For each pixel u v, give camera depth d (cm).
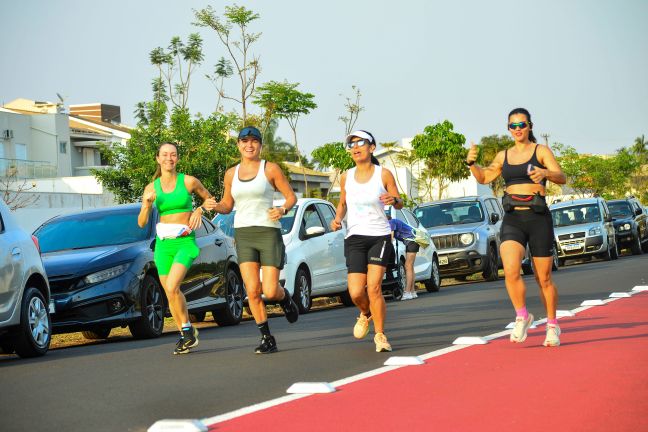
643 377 1192
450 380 1248
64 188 9225
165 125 4869
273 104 5266
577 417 969
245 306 3145
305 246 2984
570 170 12131
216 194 4794
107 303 2138
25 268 1889
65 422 1079
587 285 3091
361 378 1304
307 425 993
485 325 1995
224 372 1459
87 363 1669
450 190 12675
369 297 1617
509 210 1538
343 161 7119
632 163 12825
